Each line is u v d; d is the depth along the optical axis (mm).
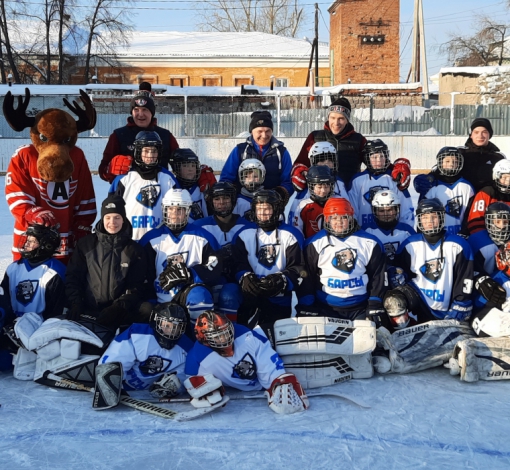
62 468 3207
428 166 21719
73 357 4207
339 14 34094
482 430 3594
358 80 34219
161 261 4762
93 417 3809
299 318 4336
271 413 3869
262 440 3496
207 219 5195
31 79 37188
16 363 4445
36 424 3709
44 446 3439
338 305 4727
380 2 33625
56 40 37438
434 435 3539
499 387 4238
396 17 33781
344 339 4293
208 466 3215
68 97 23578
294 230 4848
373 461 3262
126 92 24578
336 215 4629
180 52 38562
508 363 4336
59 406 3973
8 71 36844
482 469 3186
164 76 38656
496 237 4844
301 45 40281
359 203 5664
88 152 21656
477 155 5805
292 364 4289
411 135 21641
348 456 3312
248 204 5520
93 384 4203
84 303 4566
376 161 5523
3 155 21844
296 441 3482
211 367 4051
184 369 4148
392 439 3496
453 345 4539
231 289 4688
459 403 3971
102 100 23484
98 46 36938
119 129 5723
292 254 4777
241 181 5312
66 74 37344
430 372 4555
